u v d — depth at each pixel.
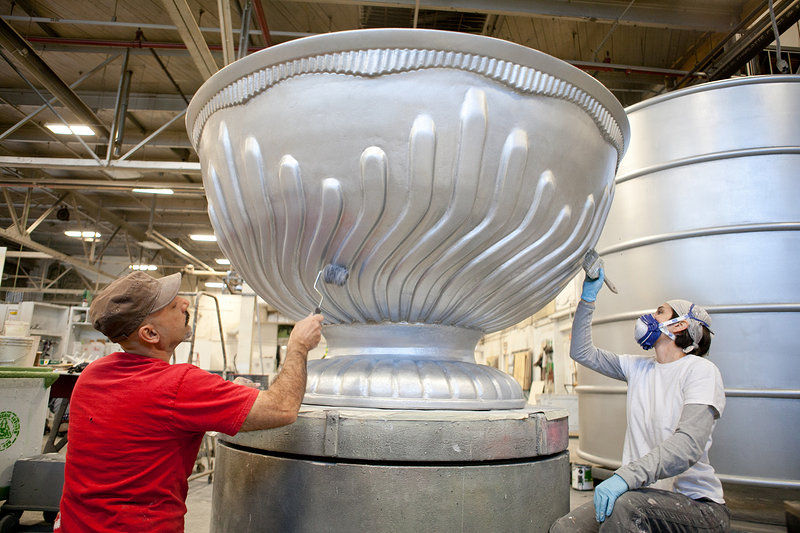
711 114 2.18
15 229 7.79
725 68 4.13
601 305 2.50
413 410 0.99
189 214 10.48
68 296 13.22
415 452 0.89
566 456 1.11
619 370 1.48
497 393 1.09
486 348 10.55
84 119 5.30
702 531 1.12
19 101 6.35
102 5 4.91
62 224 10.95
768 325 1.95
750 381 1.94
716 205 2.11
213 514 1.10
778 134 2.07
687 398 1.19
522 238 0.94
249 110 0.93
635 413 1.38
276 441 0.96
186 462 0.91
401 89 0.84
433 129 0.83
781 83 2.12
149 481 0.84
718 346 2.01
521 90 0.87
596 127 1.01
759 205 2.04
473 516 0.89
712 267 2.07
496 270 0.98
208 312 9.91
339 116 0.85
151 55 5.53
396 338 1.09
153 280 0.96
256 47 5.28
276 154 0.90
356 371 1.04
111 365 0.91
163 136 6.74
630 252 2.33
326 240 0.92
